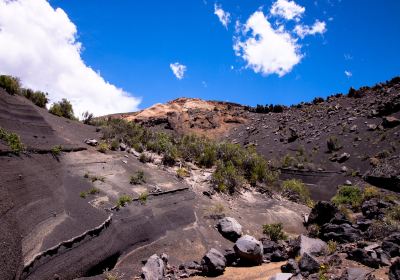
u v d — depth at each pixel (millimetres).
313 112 52500
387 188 25562
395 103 40188
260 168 21031
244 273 9805
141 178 14492
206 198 15562
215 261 9797
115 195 12367
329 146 37219
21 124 13641
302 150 38625
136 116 59125
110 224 10555
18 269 7039
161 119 56219
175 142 22234
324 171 31844
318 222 15383
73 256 8555
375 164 29891
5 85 15336
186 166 18516
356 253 9430
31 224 8539
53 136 14766
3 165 9883
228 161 20359
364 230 12969
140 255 10367
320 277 8430
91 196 11656
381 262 9023
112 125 21406
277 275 8547
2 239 7148
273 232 13633
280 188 21703
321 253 10586
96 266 8984
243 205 16516
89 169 13680
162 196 13766
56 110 19609
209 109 67438
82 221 9797
